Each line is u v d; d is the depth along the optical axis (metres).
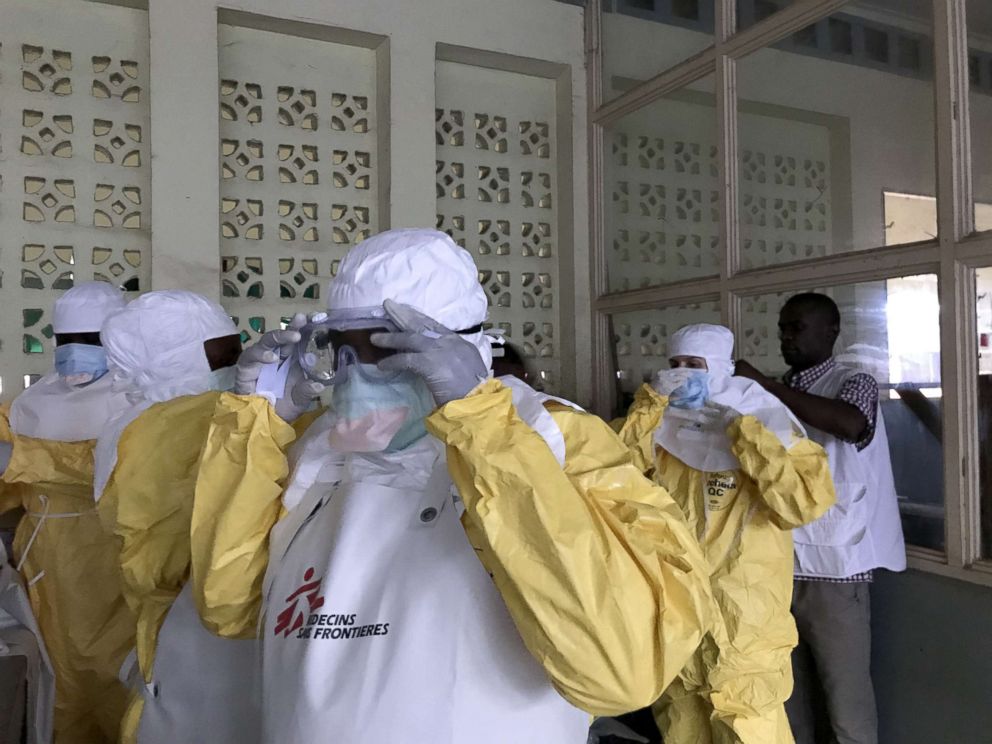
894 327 2.17
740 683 1.87
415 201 3.01
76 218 2.64
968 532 1.94
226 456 1.00
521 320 3.40
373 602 0.86
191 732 1.16
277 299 2.94
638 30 3.17
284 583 0.93
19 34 2.57
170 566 1.20
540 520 0.75
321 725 0.80
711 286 2.76
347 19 2.90
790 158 2.54
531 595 0.76
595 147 3.36
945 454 1.98
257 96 2.92
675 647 0.81
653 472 2.05
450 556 0.86
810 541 2.08
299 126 2.98
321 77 3.01
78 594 2.04
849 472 2.06
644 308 3.11
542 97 3.45
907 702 2.09
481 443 0.77
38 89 2.60
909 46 2.15
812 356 2.25
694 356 2.05
